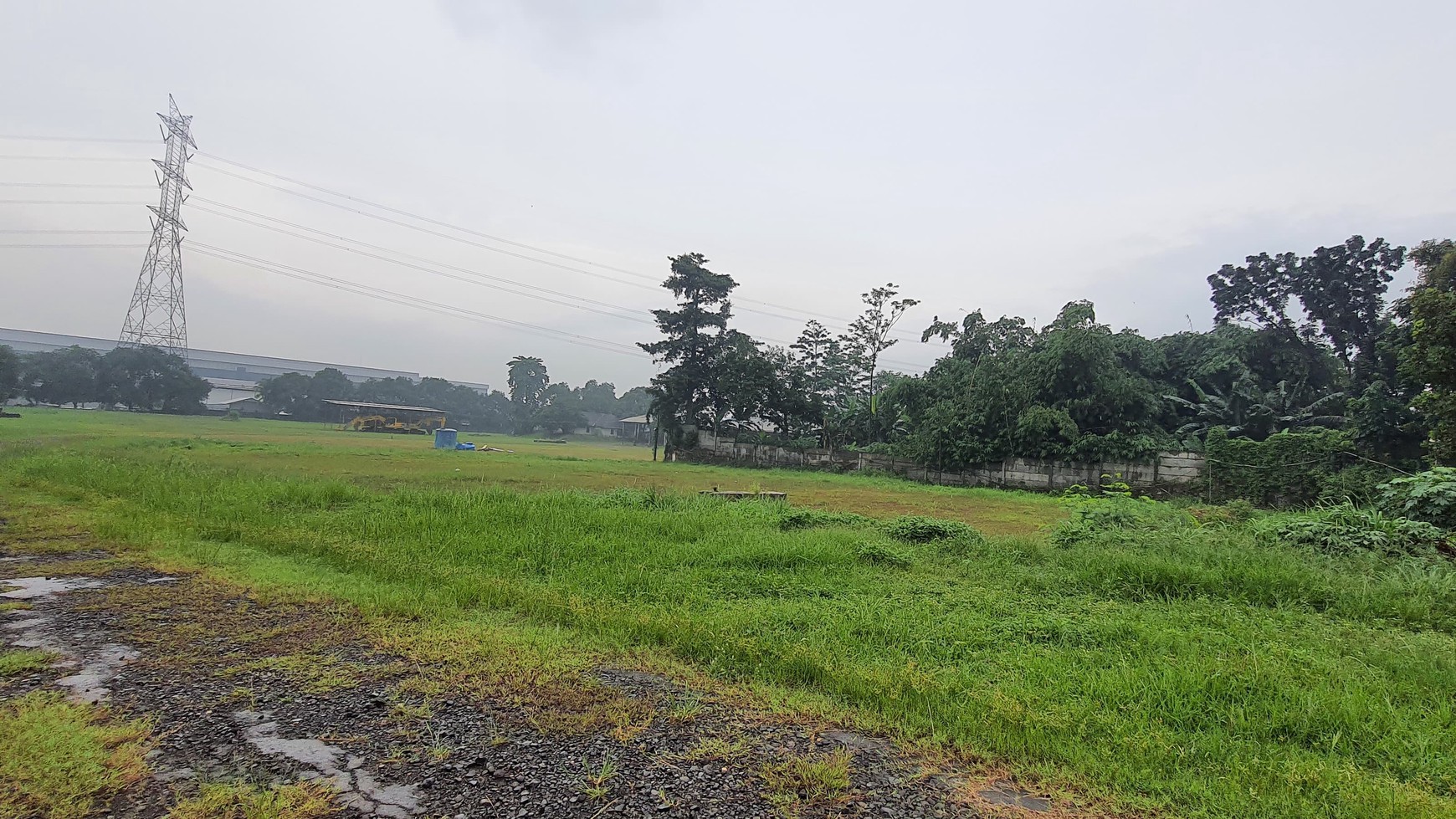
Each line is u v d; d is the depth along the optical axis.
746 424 36.06
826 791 3.07
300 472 17.86
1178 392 28.34
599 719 3.73
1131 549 8.46
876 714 3.86
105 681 4.05
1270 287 27.58
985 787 3.17
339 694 3.97
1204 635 5.34
